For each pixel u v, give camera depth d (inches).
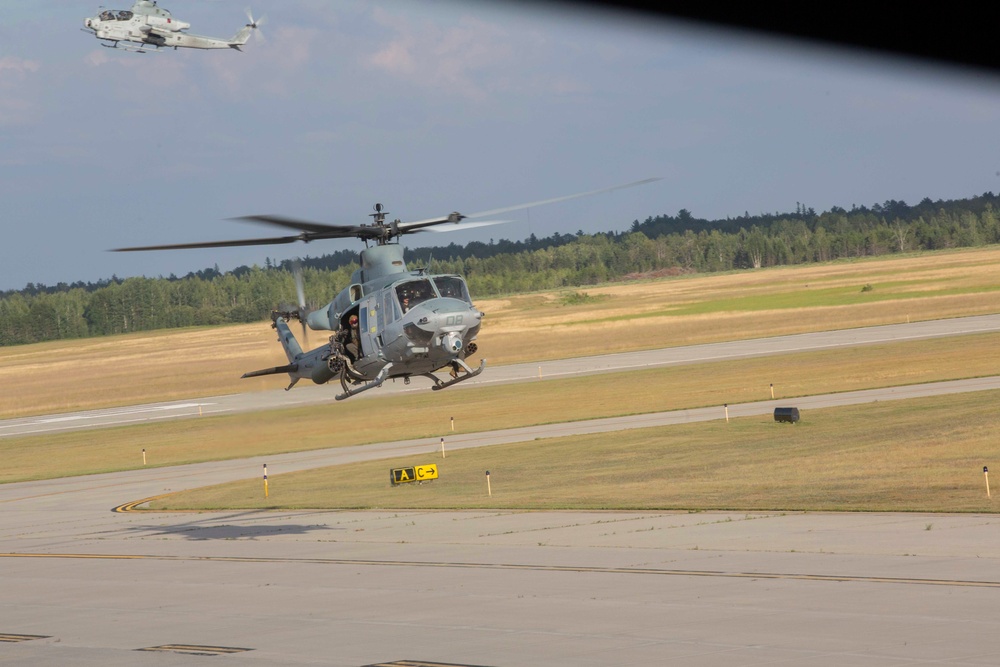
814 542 2186.3
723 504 2787.9
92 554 2684.5
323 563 2331.4
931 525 2300.7
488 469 3801.7
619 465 3659.0
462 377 2039.9
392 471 3595.0
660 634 1503.4
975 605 1553.9
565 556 2219.5
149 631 1753.2
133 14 3356.3
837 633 1441.9
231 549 2618.1
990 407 4197.8
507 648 1483.8
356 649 1536.7
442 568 2171.5
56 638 1739.7
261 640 1635.1
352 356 2060.8
